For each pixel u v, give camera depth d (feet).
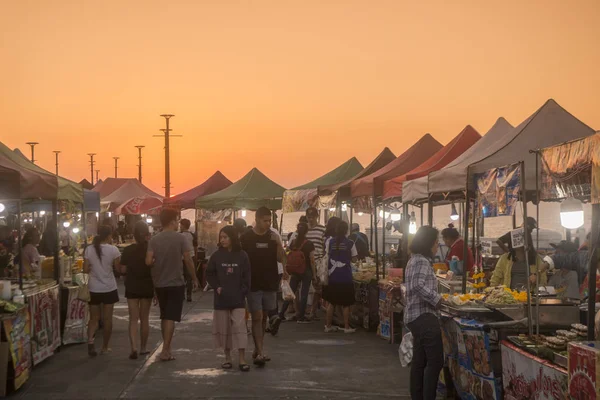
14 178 28.91
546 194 23.52
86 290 34.45
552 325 22.71
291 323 45.50
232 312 30.40
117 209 106.93
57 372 30.01
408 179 39.52
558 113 28.22
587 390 16.38
